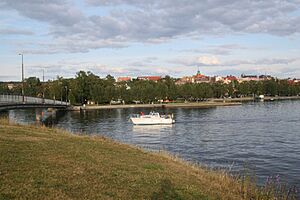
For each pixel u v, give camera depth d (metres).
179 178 16.89
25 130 26.38
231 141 56.12
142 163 19.33
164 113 127.06
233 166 36.06
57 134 27.06
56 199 11.22
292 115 105.62
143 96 179.25
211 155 43.56
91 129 80.38
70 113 133.12
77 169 15.20
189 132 71.31
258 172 33.28
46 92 167.38
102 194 12.38
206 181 17.97
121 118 109.50
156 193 13.51
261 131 68.50
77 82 167.88
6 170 13.68
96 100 171.25
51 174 13.93
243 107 155.38
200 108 154.00
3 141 19.48
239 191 17.80
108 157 19.36
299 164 37.03
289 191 23.98
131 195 12.78
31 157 16.28
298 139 55.88
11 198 10.91
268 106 158.50
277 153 43.91
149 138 63.81
